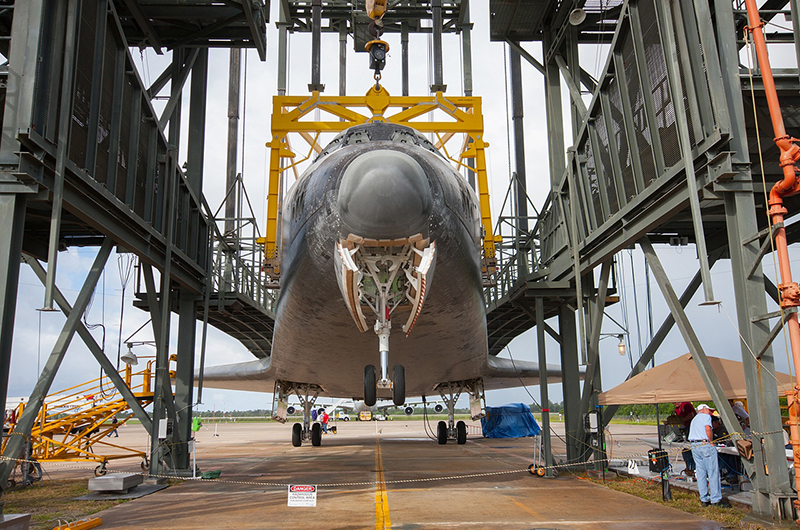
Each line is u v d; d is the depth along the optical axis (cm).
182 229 1091
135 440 2678
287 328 1080
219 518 660
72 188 687
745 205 614
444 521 625
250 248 1711
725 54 626
